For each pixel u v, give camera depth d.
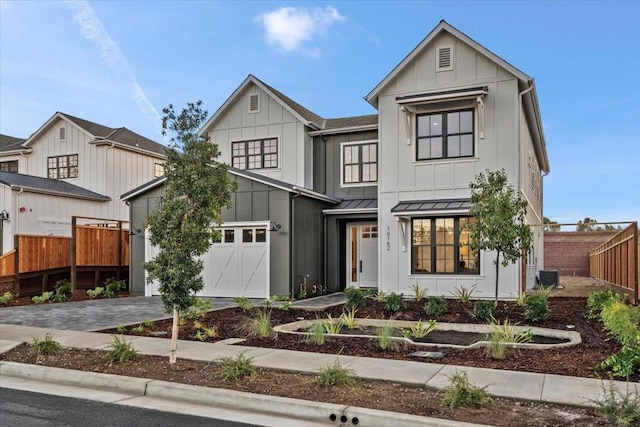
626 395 5.05
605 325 9.31
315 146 18.73
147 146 25.50
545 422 4.78
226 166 7.71
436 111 15.19
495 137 14.55
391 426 4.88
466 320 10.80
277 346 8.37
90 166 23.11
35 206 19.44
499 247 11.38
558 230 32.09
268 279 15.31
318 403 5.32
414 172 15.41
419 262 15.21
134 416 5.29
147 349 8.02
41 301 14.76
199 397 5.84
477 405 5.24
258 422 5.12
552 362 7.09
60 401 5.85
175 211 7.23
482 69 14.75
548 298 14.23
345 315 10.98
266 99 18.72
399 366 6.88
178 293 7.19
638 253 12.60
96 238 18.41
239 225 15.74
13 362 7.34
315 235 16.88
